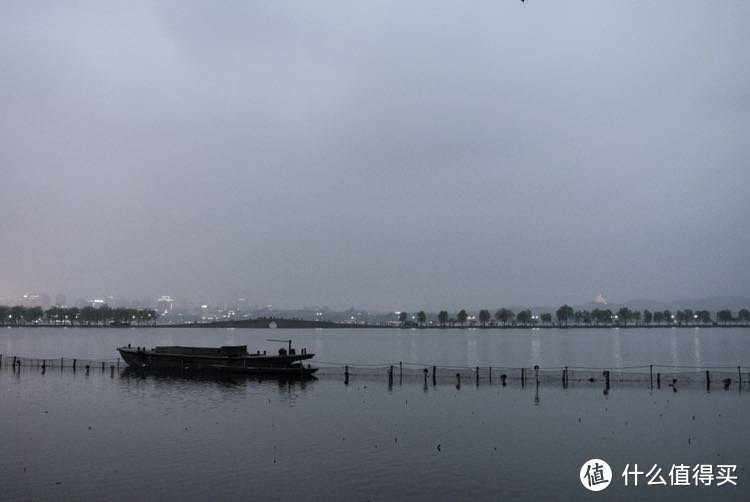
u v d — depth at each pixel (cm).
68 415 4900
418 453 3703
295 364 8344
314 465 3441
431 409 5172
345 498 2917
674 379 6359
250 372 7562
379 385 6769
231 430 4331
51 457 3584
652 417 4784
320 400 5672
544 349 18588
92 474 3256
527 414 4928
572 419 4725
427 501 2884
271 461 3516
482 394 6034
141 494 2952
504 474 3291
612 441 4012
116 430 4325
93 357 13075
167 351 8844
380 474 3281
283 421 4656
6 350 16050
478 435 4181
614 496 2972
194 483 3119
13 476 3222
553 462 3522
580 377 7162
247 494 2961
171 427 4434
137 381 7156
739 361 12562
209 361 7950
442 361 12575
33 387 6612
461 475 3269
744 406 5256
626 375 7362
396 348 19612
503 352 16800
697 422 4591
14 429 4359
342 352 16812
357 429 4369
